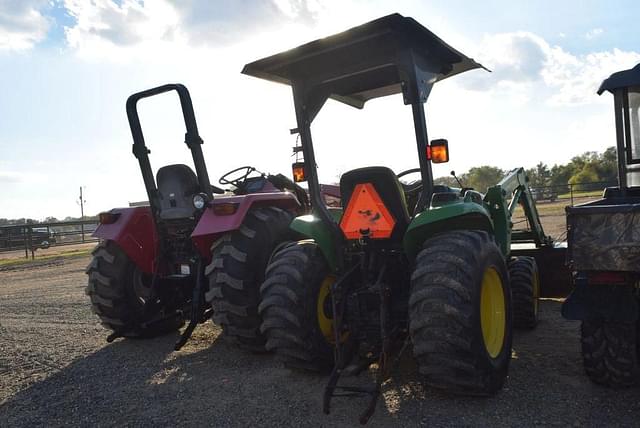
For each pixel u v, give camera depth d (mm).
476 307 3104
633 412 3016
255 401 3514
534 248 5816
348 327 3764
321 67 3830
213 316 4504
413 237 3473
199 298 4758
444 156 3473
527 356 4117
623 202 3803
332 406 3334
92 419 3402
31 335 5723
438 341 3070
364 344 3855
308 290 3730
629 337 3217
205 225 4492
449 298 3059
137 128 5035
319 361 3781
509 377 3650
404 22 3277
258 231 4527
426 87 3711
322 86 4109
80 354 4883
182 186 4887
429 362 3129
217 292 4375
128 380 4098
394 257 3820
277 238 4660
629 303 3045
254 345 4484
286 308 3670
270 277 3801
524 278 4887
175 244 5137
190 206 4895
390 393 3465
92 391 3904
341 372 3365
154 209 5121
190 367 4336
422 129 3570
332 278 4023
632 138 3980
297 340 3660
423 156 3586
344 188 3781
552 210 20844
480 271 3203
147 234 5289
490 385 3195
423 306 3119
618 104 3875
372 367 3980
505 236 4758
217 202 4555
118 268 5211
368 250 3740
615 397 3229
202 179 4852
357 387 3162
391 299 3713
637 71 3643
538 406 3150
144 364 4484
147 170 5105
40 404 3705
